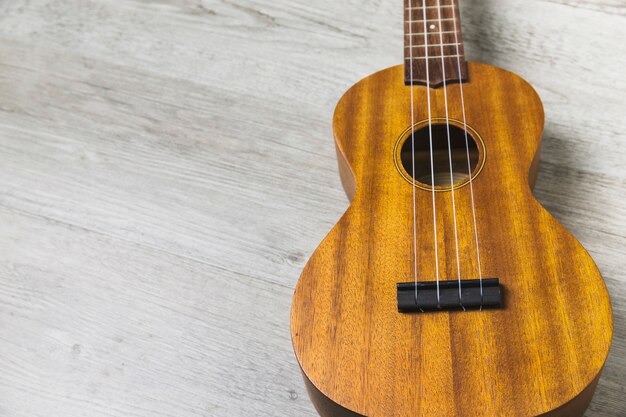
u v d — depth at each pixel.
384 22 0.87
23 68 0.89
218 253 0.78
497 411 0.58
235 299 0.76
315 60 0.86
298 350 0.61
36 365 0.75
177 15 0.90
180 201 0.81
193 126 0.84
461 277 0.63
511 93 0.71
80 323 0.76
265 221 0.79
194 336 0.75
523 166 0.67
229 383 0.73
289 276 0.76
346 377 0.60
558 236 0.64
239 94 0.85
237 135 0.83
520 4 0.87
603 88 0.82
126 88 0.87
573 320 0.60
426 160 0.73
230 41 0.88
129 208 0.81
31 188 0.83
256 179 0.81
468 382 0.59
